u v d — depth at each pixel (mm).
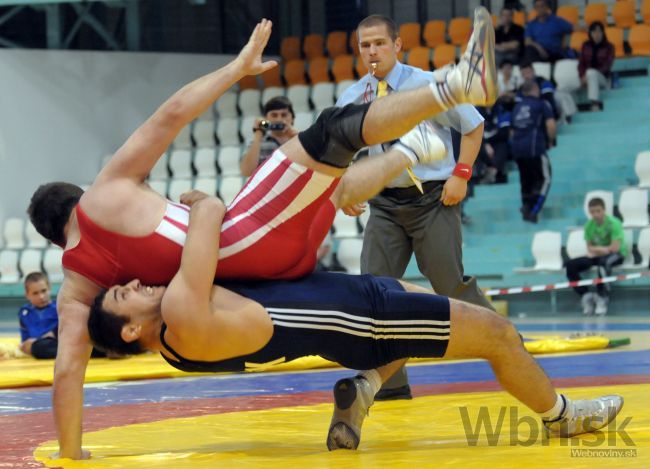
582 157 23266
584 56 24609
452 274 8227
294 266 5656
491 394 8266
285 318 5539
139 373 11117
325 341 5641
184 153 27469
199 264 5336
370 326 5676
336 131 5281
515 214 22906
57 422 5691
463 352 5762
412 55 27312
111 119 27812
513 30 24562
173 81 28641
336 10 30812
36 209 5918
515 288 19938
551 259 21266
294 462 5418
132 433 6855
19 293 25484
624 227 20859
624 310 20266
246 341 5488
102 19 28141
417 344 5727
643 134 23266
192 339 5391
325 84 27188
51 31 27312
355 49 28594
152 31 28750
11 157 26391
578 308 20797
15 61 26453
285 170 5430
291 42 29609
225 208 5578
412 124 5145
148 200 5590
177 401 8836
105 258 5613
